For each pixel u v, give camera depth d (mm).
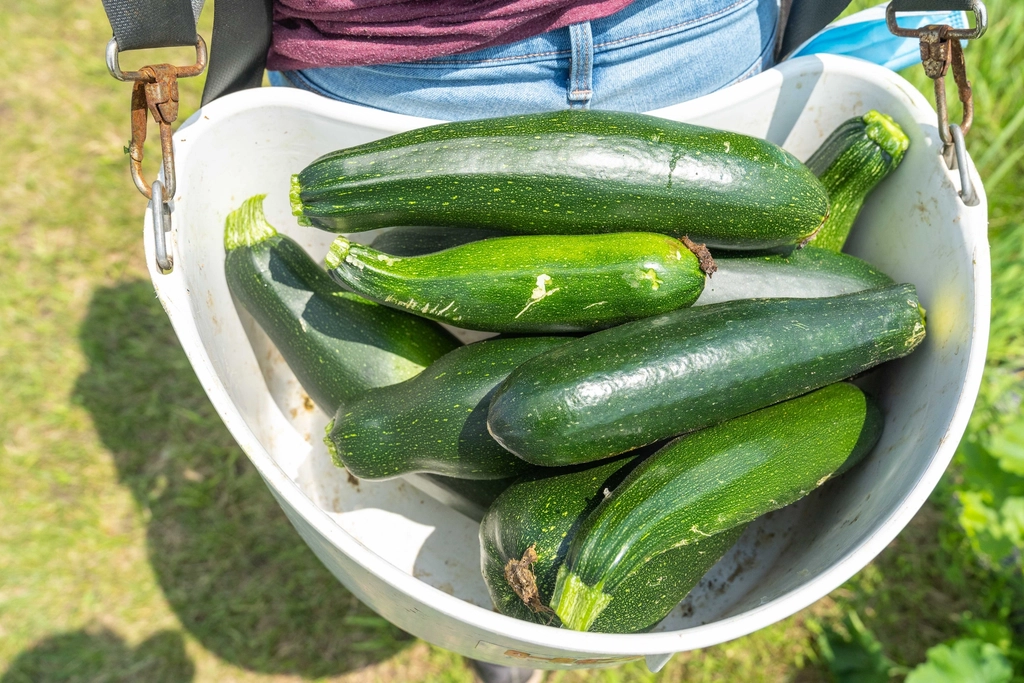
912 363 486
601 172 458
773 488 443
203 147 494
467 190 467
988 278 451
